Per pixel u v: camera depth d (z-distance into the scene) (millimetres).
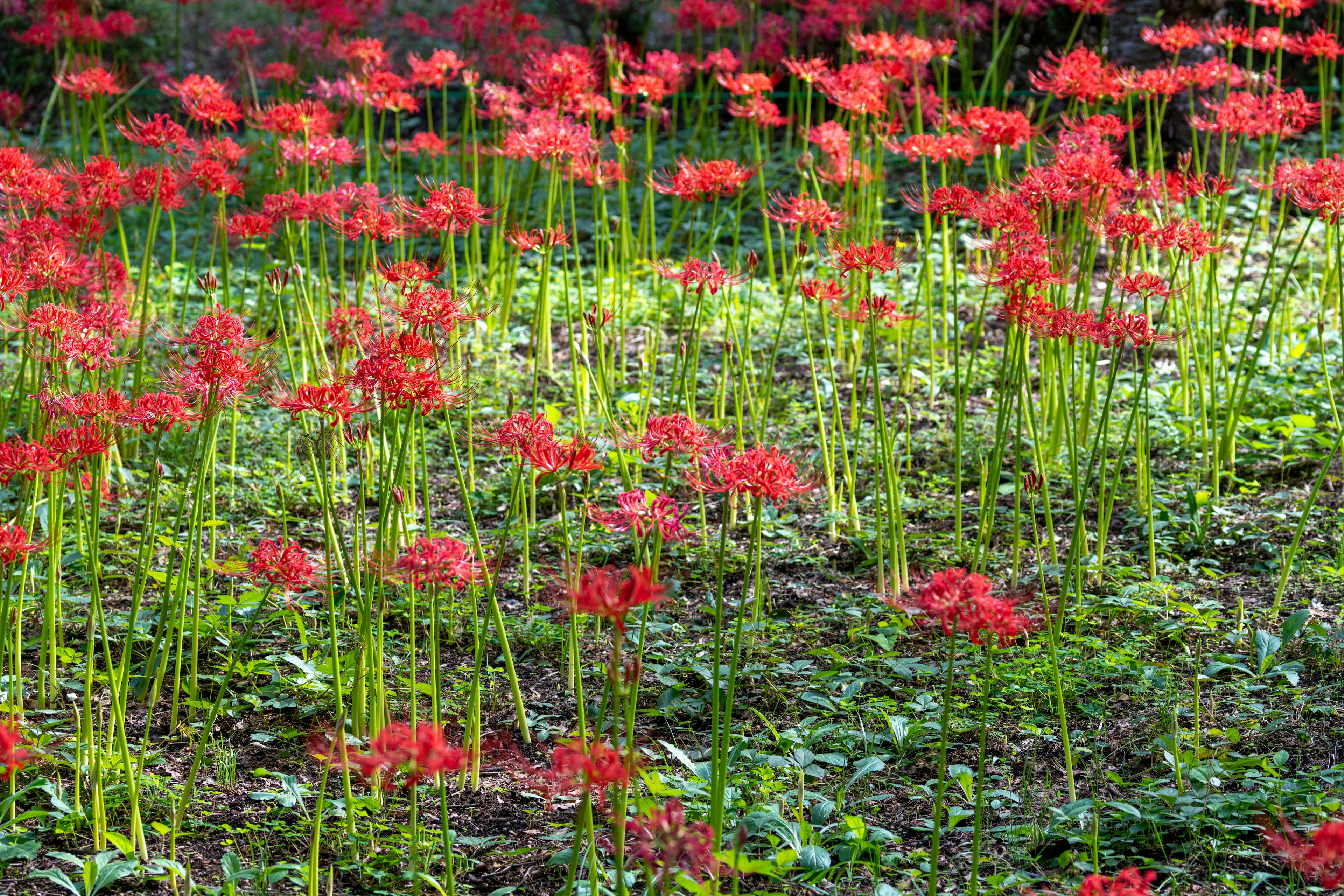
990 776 4406
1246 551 6012
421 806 4273
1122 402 7691
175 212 12516
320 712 4863
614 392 8203
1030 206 6074
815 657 5289
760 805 4082
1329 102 11398
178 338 4500
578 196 12516
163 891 3805
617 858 2863
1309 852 2715
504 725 4797
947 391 8250
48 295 5965
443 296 4594
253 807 4289
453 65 8992
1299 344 8133
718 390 7484
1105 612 5434
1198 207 8930
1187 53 12008
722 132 14766
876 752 4559
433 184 5926
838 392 8305
